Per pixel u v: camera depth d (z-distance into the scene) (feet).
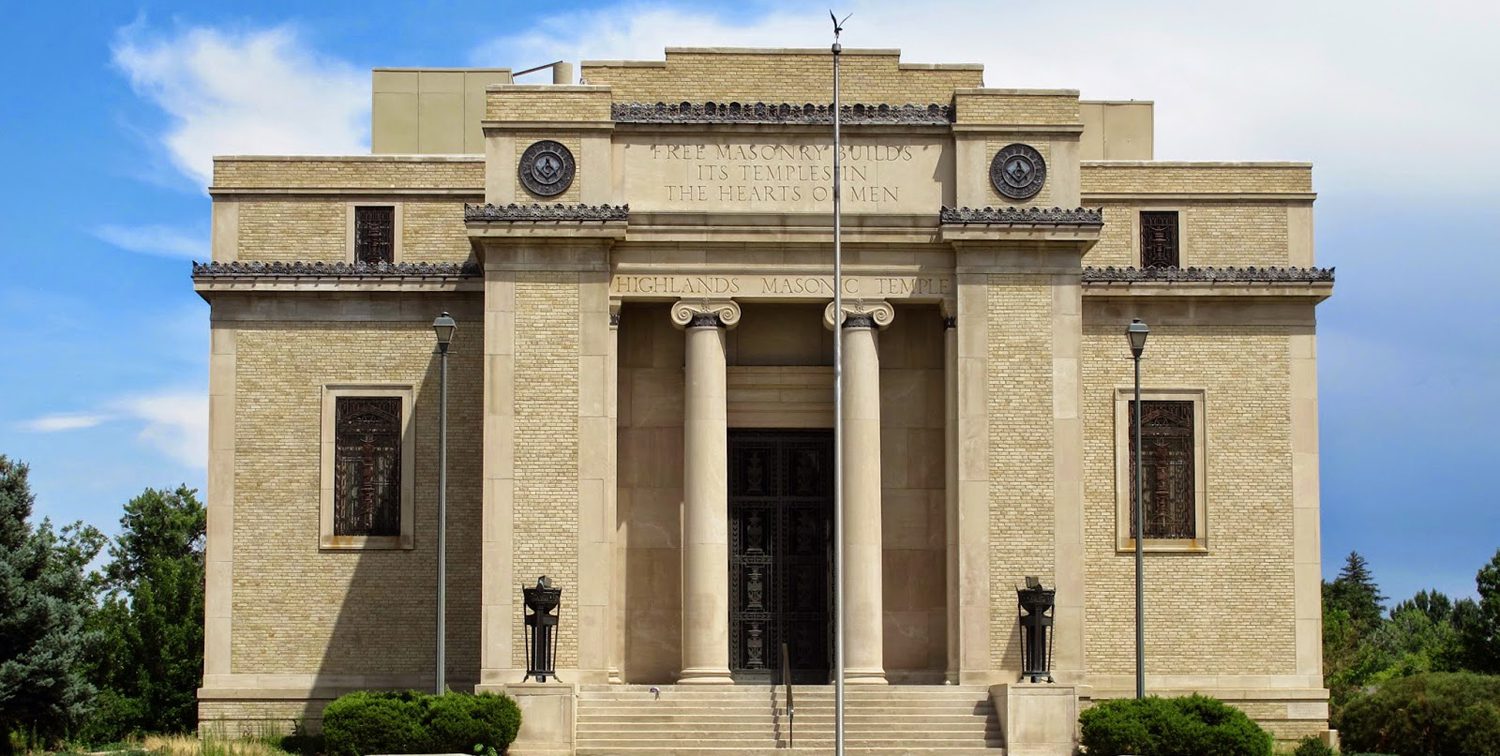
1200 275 162.61
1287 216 167.02
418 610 157.99
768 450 155.22
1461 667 211.41
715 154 148.66
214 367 160.45
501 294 145.38
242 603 158.20
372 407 160.45
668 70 151.94
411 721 125.29
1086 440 162.09
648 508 151.74
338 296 161.17
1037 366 145.79
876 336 148.05
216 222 164.45
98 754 136.67
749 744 132.16
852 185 148.46
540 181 147.23
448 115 176.55
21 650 148.87
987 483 144.56
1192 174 167.22
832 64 152.56
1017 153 148.36
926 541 151.53
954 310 146.92
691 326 147.02
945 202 148.46
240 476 159.63
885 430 152.46
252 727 156.25
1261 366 163.32
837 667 126.72
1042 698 132.46
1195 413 162.81
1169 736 124.57
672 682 150.00
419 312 161.17
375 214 164.96
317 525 158.92
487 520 142.82
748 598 153.79
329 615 157.99
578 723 133.90
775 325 153.79
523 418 144.15
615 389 145.89
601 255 146.00
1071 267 146.72
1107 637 160.15
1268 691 159.53
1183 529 161.79
